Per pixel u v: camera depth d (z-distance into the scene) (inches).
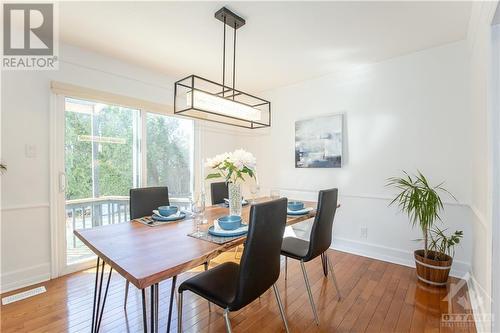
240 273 49.4
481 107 70.9
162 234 62.9
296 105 145.8
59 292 87.7
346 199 127.4
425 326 69.6
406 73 109.1
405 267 108.0
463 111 96.4
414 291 87.7
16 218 90.3
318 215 74.3
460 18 81.5
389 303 80.7
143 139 126.1
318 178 137.1
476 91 79.2
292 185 147.8
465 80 95.9
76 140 106.7
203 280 58.7
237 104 89.3
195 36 93.9
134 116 125.5
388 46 101.4
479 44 70.8
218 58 112.9
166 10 77.8
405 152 110.0
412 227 108.7
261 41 97.2
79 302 81.8
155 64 120.0
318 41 97.0
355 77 123.5
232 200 77.2
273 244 56.1
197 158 150.3
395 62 111.9
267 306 80.0
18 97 90.1
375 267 108.3
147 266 43.9
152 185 131.3
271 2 73.6
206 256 49.8
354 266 109.4
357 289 89.6
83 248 109.7
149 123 130.2
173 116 139.4
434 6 75.2
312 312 76.7
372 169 119.1
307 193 141.6
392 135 113.2
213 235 61.3
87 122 110.0
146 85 125.3
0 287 86.7
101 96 107.9
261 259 52.4
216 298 52.2
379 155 117.0
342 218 129.0
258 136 163.8
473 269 84.9
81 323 71.2
